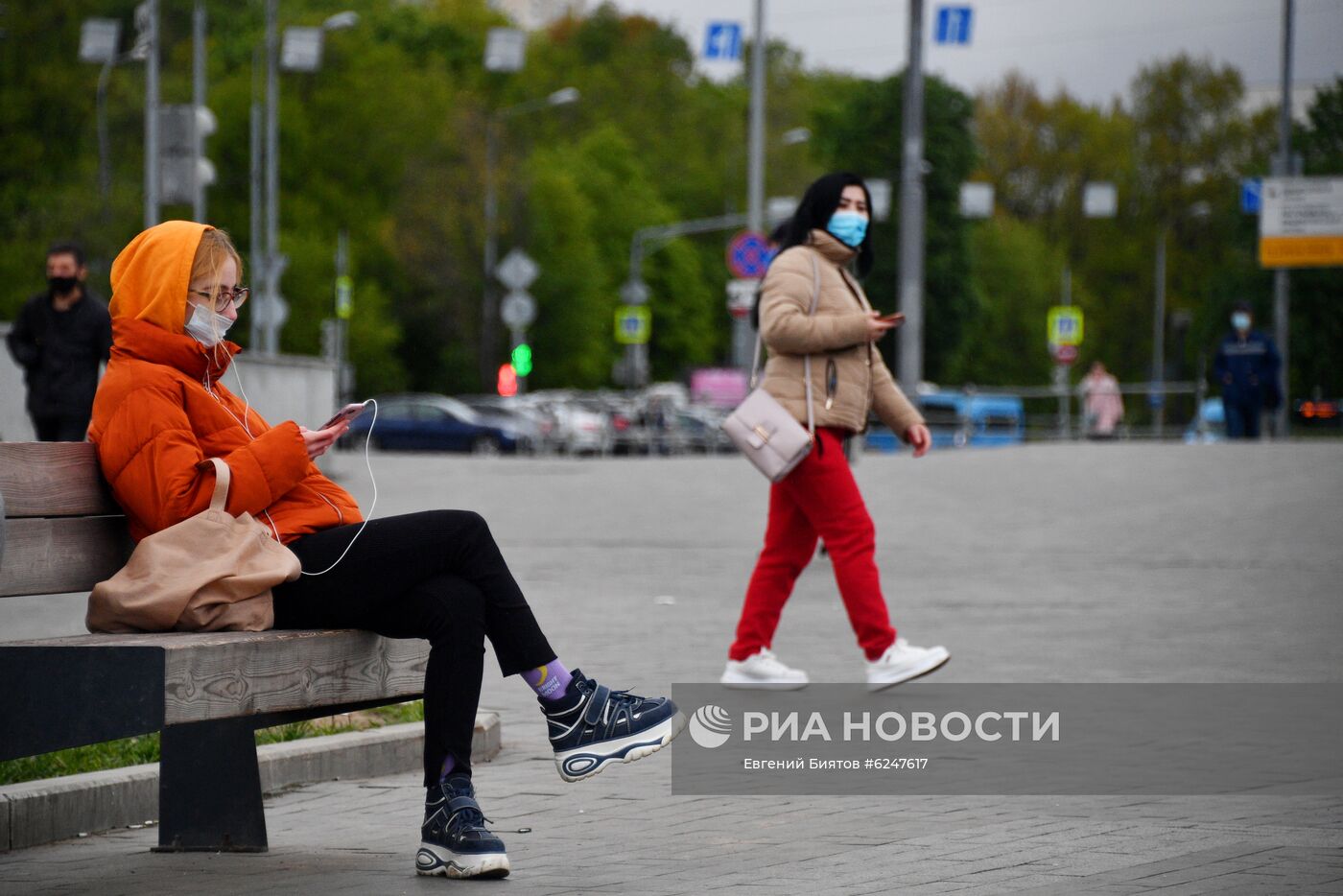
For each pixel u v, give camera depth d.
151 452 9.37
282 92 121.44
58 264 22.23
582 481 47.03
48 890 9.22
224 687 8.53
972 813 11.20
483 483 46.72
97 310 22.56
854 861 9.77
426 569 9.52
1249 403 54.62
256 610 9.25
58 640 8.69
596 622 21.59
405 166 124.62
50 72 99.19
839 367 16.20
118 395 9.50
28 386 22.50
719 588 25.34
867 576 16.09
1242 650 19.02
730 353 167.25
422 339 129.62
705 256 165.12
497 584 9.67
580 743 9.88
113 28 87.12
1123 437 81.62
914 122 59.53
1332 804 11.35
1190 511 34.66
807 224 16.59
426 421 88.06
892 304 136.38
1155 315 171.75
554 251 130.75
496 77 156.00
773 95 175.12
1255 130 167.62
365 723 14.10
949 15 60.56
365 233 123.25
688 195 165.62
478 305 126.88
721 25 66.06
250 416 10.15
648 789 12.25
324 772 12.85
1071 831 10.54
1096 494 38.34
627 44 176.62
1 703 8.27
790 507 16.50
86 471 9.45
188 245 9.65
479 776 12.90
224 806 10.22
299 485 9.88
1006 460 46.56
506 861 9.38
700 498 40.75
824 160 147.00
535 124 156.88
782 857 9.95
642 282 149.00
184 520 9.35
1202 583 25.39
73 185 94.00
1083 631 20.58
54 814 10.74
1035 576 26.47
